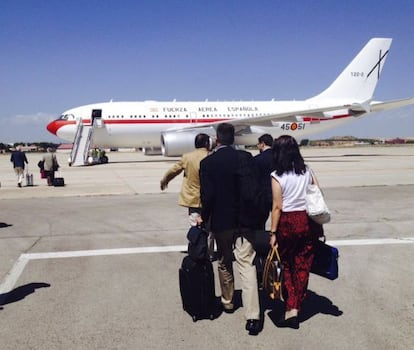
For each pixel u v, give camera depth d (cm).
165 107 2961
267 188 496
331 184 1612
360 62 3391
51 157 1694
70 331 421
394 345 384
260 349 382
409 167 2391
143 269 622
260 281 511
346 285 543
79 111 2922
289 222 427
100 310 472
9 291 536
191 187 607
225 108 3059
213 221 440
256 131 3106
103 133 2891
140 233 853
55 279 580
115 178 1942
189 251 447
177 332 418
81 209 1143
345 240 778
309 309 472
